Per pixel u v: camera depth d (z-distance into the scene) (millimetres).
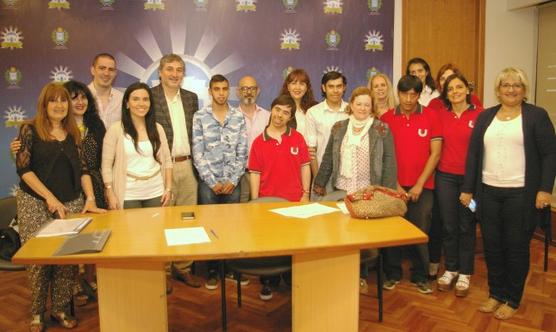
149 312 2166
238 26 4246
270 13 4285
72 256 1888
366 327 2766
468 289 3232
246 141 3391
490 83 4742
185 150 3396
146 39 4125
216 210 2641
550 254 4109
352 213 2432
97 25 4051
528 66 4785
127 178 2928
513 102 2662
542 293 3258
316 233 2186
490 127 2773
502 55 4727
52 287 2834
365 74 4484
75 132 2775
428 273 3287
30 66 4016
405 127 3150
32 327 2752
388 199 2449
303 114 3609
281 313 2998
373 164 2959
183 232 2197
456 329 2738
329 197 2934
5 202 2875
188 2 4152
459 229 3197
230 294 3287
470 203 2980
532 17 4707
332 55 4414
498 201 2791
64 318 2816
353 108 3000
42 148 2639
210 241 2072
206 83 4254
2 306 3150
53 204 2568
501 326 2770
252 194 3178
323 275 2221
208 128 3289
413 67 3717
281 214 2531
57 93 2621
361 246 2047
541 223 2777
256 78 4320
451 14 4621
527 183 2656
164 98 3342
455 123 3121
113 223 2379
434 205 3393
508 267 2846
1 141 4051
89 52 4062
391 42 4500
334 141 3062
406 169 3172
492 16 4668
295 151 3139
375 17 4449
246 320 2902
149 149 2979
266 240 2084
